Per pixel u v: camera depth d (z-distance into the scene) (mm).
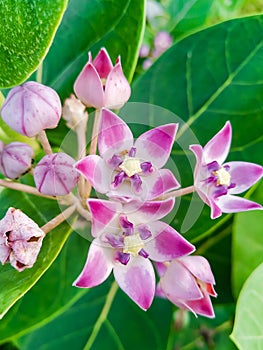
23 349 248
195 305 203
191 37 236
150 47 304
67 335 249
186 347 329
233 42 235
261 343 206
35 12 193
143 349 247
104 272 190
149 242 192
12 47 198
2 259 190
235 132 229
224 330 328
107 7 228
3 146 206
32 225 189
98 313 251
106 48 228
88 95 205
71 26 231
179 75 234
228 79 233
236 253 230
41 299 234
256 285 209
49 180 194
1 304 190
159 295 250
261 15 234
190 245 190
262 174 211
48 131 224
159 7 304
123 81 206
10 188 210
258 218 230
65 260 235
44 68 232
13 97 200
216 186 200
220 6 302
